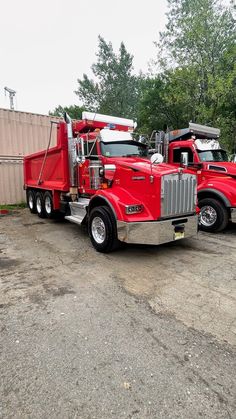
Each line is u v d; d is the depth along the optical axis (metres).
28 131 11.77
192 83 16.92
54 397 1.99
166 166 4.95
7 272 4.38
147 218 4.52
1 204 11.39
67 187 7.00
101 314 3.11
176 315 3.09
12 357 2.41
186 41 17.48
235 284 3.88
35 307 3.27
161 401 1.95
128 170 4.85
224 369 2.26
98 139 5.79
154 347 2.54
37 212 9.50
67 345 2.56
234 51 15.84
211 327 2.85
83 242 6.08
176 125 21.69
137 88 38.81
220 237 6.45
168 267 4.54
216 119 16.38
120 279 4.07
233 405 1.92
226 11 17.16
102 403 1.94
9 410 1.89
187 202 4.93
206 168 7.04
